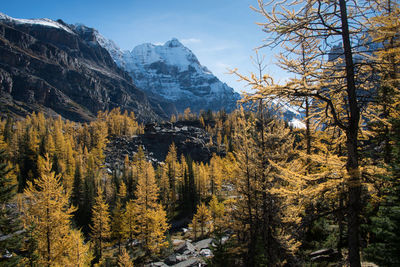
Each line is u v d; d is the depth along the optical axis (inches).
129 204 1685.5
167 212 2409.0
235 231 663.8
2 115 6697.8
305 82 254.2
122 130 5679.1
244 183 603.2
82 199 2203.5
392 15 249.8
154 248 1523.1
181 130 5703.7
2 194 561.6
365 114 286.4
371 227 326.0
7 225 570.3
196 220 1788.9
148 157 4734.3
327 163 275.4
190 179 2532.0
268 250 524.4
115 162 4195.4
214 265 611.2
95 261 1491.1
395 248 293.9
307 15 268.5
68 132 4623.5
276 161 554.6
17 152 2815.0
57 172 2471.7
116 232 1610.5
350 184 244.5
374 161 321.4
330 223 604.1
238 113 615.8
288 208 497.0
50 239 789.2
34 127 4808.1
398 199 303.9
